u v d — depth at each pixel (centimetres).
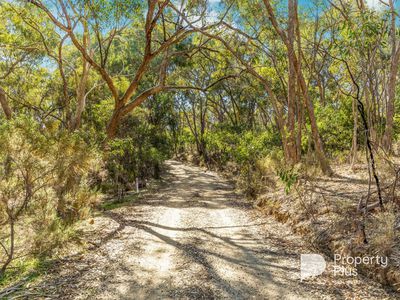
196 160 4369
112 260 654
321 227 750
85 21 1310
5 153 475
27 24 1513
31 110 2153
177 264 641
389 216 598
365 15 678
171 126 4284
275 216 1030
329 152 1870
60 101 2261
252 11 1558
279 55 1540
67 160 545
